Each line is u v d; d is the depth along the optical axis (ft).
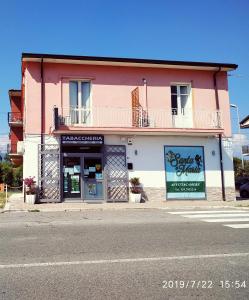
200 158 66.18
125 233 28.53
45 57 60.34
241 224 33.32
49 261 20.03
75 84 63.87
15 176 119.14
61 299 14.51
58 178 60.18
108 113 63.31
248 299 14.64
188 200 64.64
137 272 18.04
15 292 15.26
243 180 93.30
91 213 45.70
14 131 104.63
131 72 65.41
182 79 67.51
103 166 62.03
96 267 18.89
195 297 14.80
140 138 64.03
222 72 69.36
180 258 20.77
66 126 59.36
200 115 66.95
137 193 62.03
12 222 34.99
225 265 19.39
